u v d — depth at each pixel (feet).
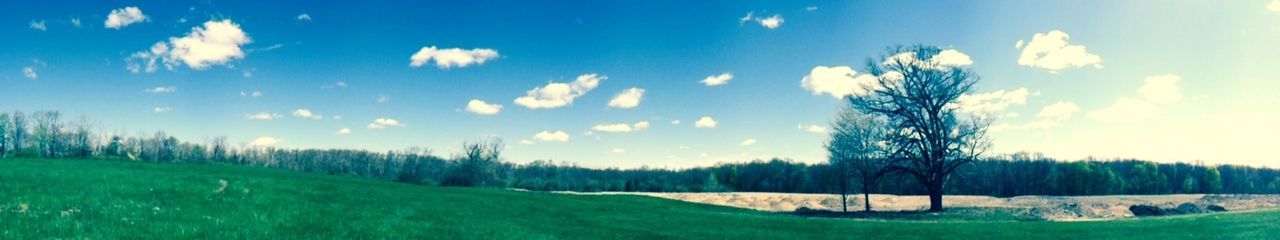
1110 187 398.21
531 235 83.51
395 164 427.74
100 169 128.36
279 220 73.41
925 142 167.94
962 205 192.75
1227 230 87.92
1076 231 96.12
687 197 258.98
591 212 132.16
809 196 257.96
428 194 142.82
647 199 213.87
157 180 97.09
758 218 133.49
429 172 321.32
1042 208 159.33
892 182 285.23
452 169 293.43
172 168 173.27
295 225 71.10
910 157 168.96
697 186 387.96
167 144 435.94
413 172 310.86
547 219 110.22
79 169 122.21
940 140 165.58
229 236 60.03
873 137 178.81
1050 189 403.34
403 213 94.02
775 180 442.50
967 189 343.87
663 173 492.13
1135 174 428.15
